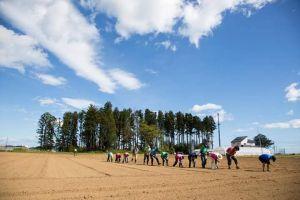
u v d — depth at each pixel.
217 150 81.19
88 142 130.12
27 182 14.55
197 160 45.03
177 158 30.30
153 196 11.02
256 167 27.73
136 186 13.64
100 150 123.62
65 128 139.50
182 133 143.62
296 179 16.41
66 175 18.80
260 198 10.60
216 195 11.26
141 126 118.62
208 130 143.25
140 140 122.19
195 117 142.62
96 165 31.00
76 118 142.25
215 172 21.58
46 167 26.05
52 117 142.25
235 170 23.69
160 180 16.16
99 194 11.34
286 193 11.68
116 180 16.08
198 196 11.04
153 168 26.58
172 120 140.00
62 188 12.69
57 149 139.38
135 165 31.98
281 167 26.95
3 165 26.61
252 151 87.19
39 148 138.62
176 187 13.40
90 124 127.81
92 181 15.51
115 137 124.75
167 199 10.43
